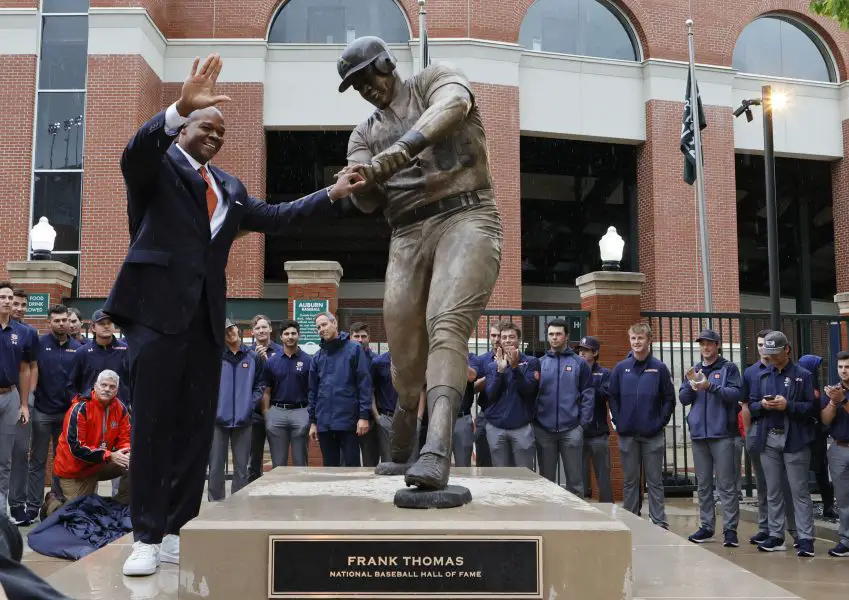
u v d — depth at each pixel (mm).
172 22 20141
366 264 24578
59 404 10031
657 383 9250
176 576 3463
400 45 20266
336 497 3613
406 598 2834
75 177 18984
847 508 8242
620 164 23500
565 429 9422
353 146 4449
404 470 4648
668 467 14422
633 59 21797
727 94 21625
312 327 12078
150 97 19391
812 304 26672
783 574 7395
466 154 4105
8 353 8883
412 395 4562
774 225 11055
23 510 9391
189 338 3680
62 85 19219
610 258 12594
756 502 11180
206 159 3838
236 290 19469
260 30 20031
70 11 19406
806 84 22609
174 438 3766
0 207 18750
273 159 23188
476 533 2855
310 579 2840
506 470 4938
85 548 7070
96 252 18484
